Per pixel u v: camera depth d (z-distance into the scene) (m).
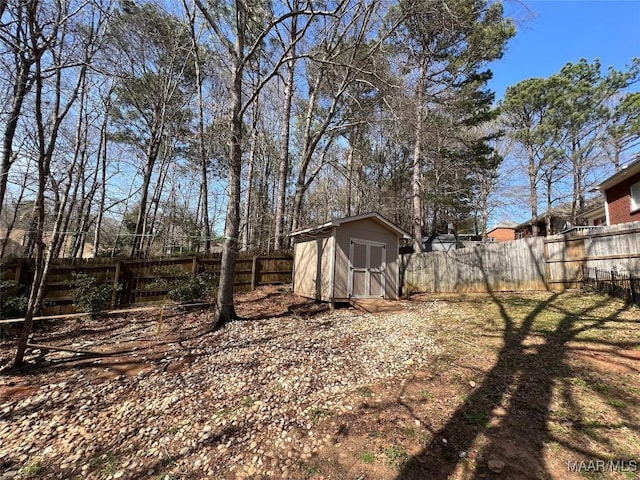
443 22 8.84
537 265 9.05
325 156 16.09
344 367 4.39
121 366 4.56
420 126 10.43
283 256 11.88
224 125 8.67
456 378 3.88
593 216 17.88
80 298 7.50
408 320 6.93
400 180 20.45
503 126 19.92
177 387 3.89
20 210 12.11
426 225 27.61
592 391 3.34
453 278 11.12
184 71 13.53
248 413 3.28
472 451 2.54
